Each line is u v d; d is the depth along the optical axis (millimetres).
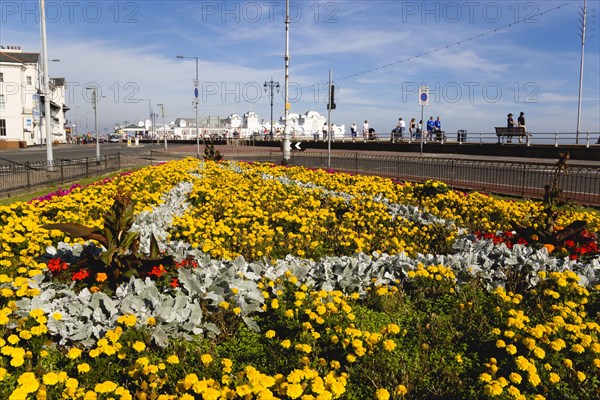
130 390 4035
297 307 5312
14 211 9750
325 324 5039
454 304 5684
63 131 110500
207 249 7512
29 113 73375
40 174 20375
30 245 7289
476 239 8219
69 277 5656
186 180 16812
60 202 10766
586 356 4523
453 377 4309
